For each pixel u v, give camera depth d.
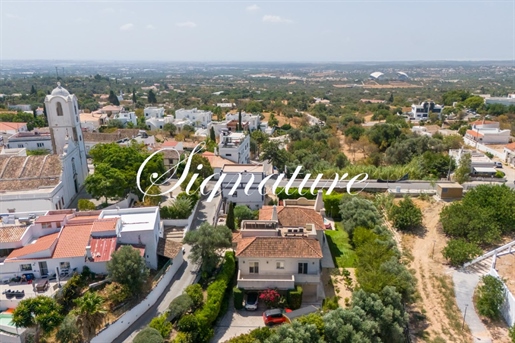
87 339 39.31
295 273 51.50
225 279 51.09
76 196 79.06
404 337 45.34
